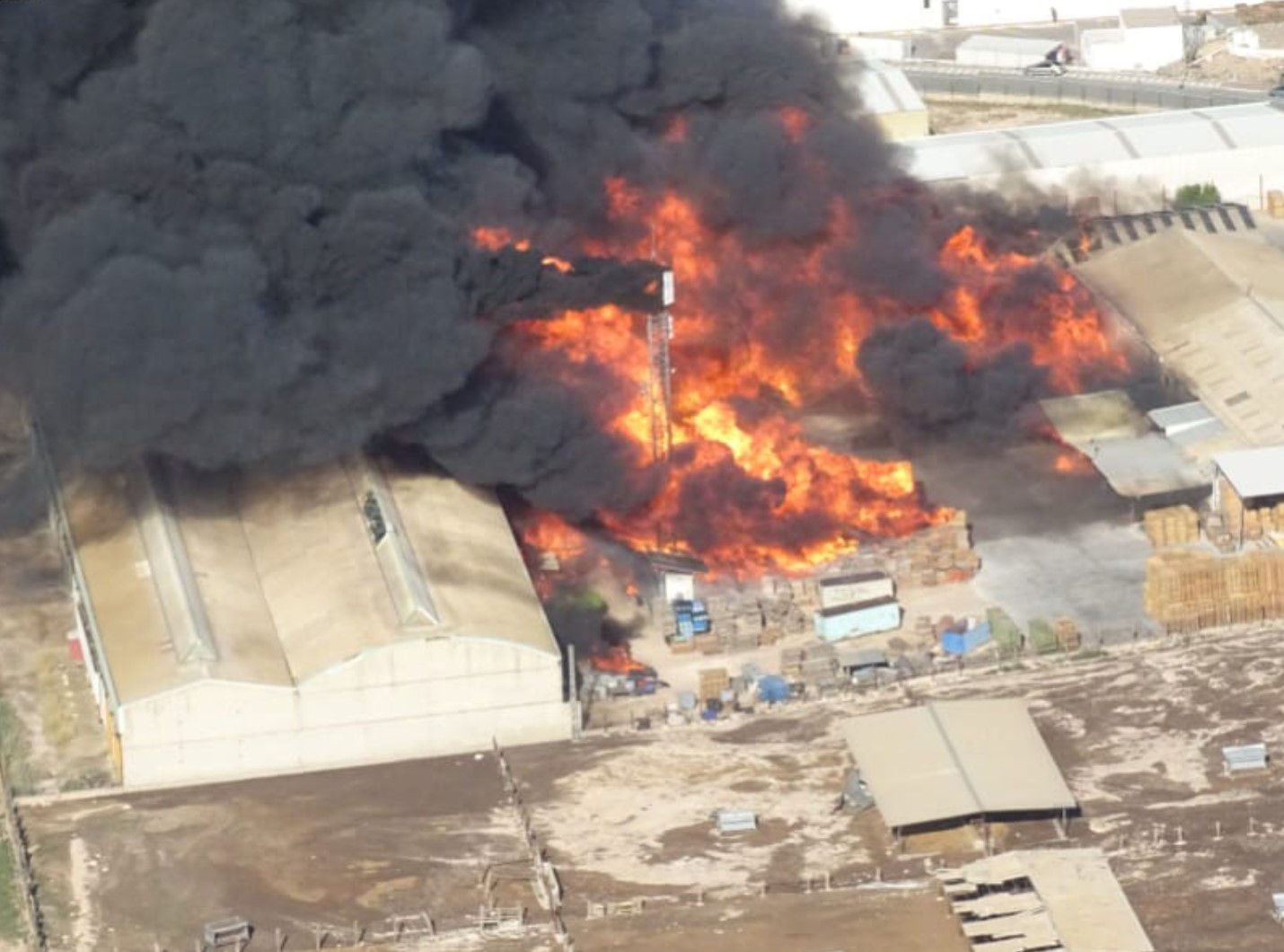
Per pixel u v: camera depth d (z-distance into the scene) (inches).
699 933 4616.1
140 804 5044.3
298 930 4670.3
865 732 5029.5
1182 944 4537.4
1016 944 4503.0
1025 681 5369.1
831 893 4717.0
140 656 5172.2
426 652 5137.8
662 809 4987.7
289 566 5482.3
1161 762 5068.9
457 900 4739.2
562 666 5285.4
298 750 5142.7
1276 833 4835.1
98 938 4665.4
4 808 5032.0
